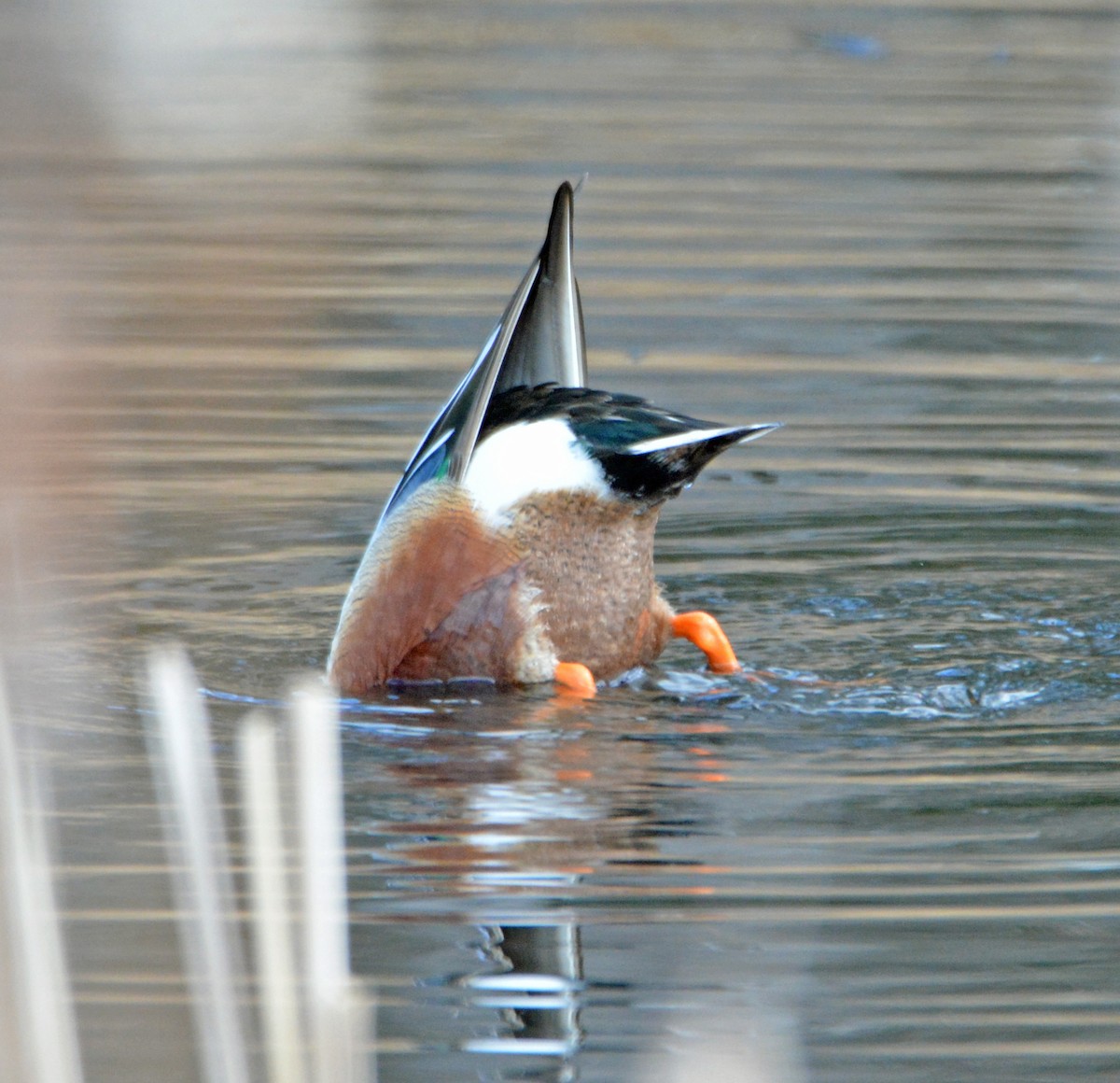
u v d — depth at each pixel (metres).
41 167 22.20
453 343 16.48
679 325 17.12
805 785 8.27
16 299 16.72
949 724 9.10
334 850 4.41
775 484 13.29
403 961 6.70
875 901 7.15
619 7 32.00
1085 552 11.90
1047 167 23.25
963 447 13.98
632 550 9.55
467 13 31.36
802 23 30.72
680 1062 6.05
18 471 12.91
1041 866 7.43
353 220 20.36
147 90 26.00
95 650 10.11
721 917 7.02
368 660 9.66
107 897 7.13
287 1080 4.46
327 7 31.19
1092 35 29.72
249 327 16.67
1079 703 9.40
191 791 4.53
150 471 13.17
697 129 24.78
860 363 16.08
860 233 20.38
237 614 10.77
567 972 6.59
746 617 10.75
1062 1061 6.07
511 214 20.84
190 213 20.36
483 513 9.45
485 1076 6.01
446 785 8.26
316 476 13.21
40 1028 4.50
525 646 9.54
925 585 11.27
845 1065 6.06
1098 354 16.38
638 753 8.68
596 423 9.32
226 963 4.59
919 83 27.28
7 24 28.48
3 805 4.56
